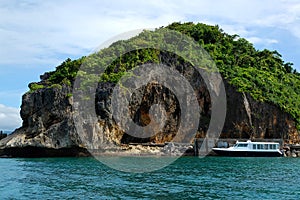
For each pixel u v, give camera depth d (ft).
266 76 376.27
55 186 120.78
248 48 434.30
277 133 328.29
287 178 145.18
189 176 147.13
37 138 258.78
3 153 261.24
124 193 108.88
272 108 327.26
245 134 321.32
